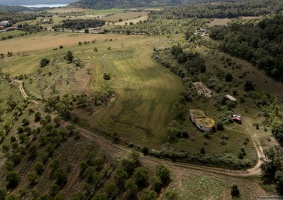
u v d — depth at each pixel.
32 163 70.00
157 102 97.44
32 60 173.00
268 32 138.50
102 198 54.91
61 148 73.31
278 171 55.38
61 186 61.78
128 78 121.88
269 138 71.88
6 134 85.12
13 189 63.81
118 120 87.19
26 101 103.50
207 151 69.88
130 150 72.75
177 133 76.88
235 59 131.62
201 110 89.31
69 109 92.50
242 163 63.34
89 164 66.56
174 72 125.75
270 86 103.75
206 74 118.12
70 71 132.50
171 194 53.19
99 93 103.62
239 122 81.31
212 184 57.06
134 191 56.06
